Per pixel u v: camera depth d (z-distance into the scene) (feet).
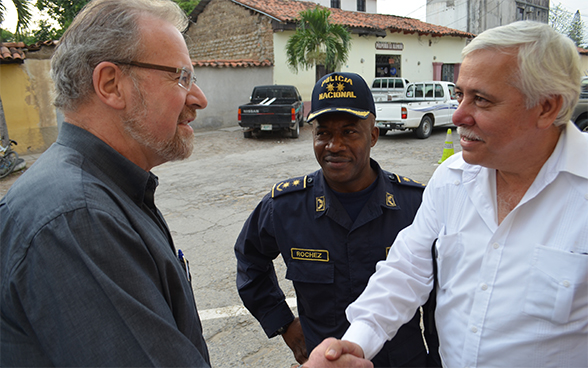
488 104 3.13
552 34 2.94
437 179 4.11
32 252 2.62
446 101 39.52
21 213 2.79
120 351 2.61
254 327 9.12
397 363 4.83
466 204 3.75
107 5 3.29
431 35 65.92
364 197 5.11
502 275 3.40
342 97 4.74
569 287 3.05
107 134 3.41
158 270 3.18
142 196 3.63
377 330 3.91
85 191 2.85
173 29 3.57
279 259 12.38
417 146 33.37
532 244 3.26
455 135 38.99
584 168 3.11
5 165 26.16
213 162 28.76
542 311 3.17
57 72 3.29
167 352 2.78
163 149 3.69
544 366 3.24
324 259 4.99
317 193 5.15
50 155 3.19
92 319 2.58
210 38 56.90
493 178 3.63
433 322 4.46
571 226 3.13
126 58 3.26
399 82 55.77
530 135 3.16
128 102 3.34
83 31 3.22
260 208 5.55
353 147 4.78
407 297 4.11
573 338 3.15
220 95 46.39
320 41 44.68
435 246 4.09
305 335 5.31
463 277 3.69
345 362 3.46
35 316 2.60
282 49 49.73
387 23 61.16
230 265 12.27
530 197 3.29
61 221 2.66
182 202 19.13
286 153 31.58
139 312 2.70
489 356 3.45
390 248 4.91
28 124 35.35
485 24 77.97
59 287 2.58
